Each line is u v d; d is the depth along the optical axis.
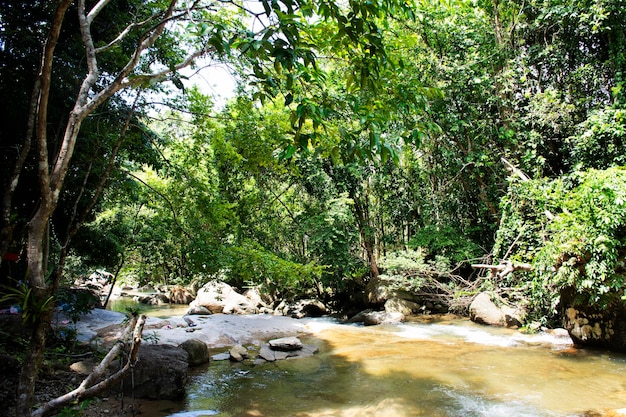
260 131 7.69
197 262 7.43
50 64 2.34
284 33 2.43
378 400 5.83
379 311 14.64
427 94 4.01
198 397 6.16
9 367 4.94
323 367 7.71
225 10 5.47
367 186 17.67
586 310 8.38
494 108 14.02
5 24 6.20
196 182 7.75
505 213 11.67
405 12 3.55
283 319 12.41
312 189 17.19
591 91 11.94
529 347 8.86
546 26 12.50
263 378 7.11
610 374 6.82
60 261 2.83
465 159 13.80
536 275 8.80
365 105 3.46
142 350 6.53
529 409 5.42
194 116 7.58
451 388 6.30
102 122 7.09
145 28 6.38
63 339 6.64
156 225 8.10
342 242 15.26
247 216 14.91
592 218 7.62
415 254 14.72
